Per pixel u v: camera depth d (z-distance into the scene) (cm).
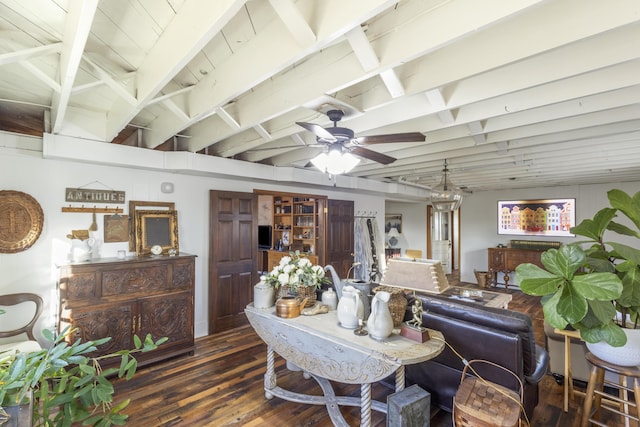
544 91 217
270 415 250
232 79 205
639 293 186
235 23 174
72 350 115
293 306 237
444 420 241
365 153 282
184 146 396
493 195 805
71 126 310
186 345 356
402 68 202
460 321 232
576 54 169
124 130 372
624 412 225
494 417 177
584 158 405
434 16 149
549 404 264
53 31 176
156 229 381
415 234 970
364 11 128
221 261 432
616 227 209
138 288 323
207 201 434
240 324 454
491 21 132
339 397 264
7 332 280
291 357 246
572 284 178
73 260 318
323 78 203
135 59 207
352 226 629
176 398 273
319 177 526
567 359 258
